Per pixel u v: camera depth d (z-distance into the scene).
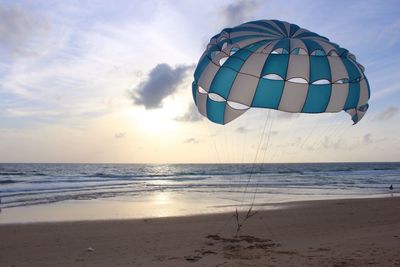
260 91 6.66
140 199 19.92
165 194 22.95
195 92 8.27
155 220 12.59
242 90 6.71
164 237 9.80
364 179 44.81
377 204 17.45
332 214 14.24
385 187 31.30
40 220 12.66
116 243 9.12
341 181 40.47
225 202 18.77
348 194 24.39
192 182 36.31
